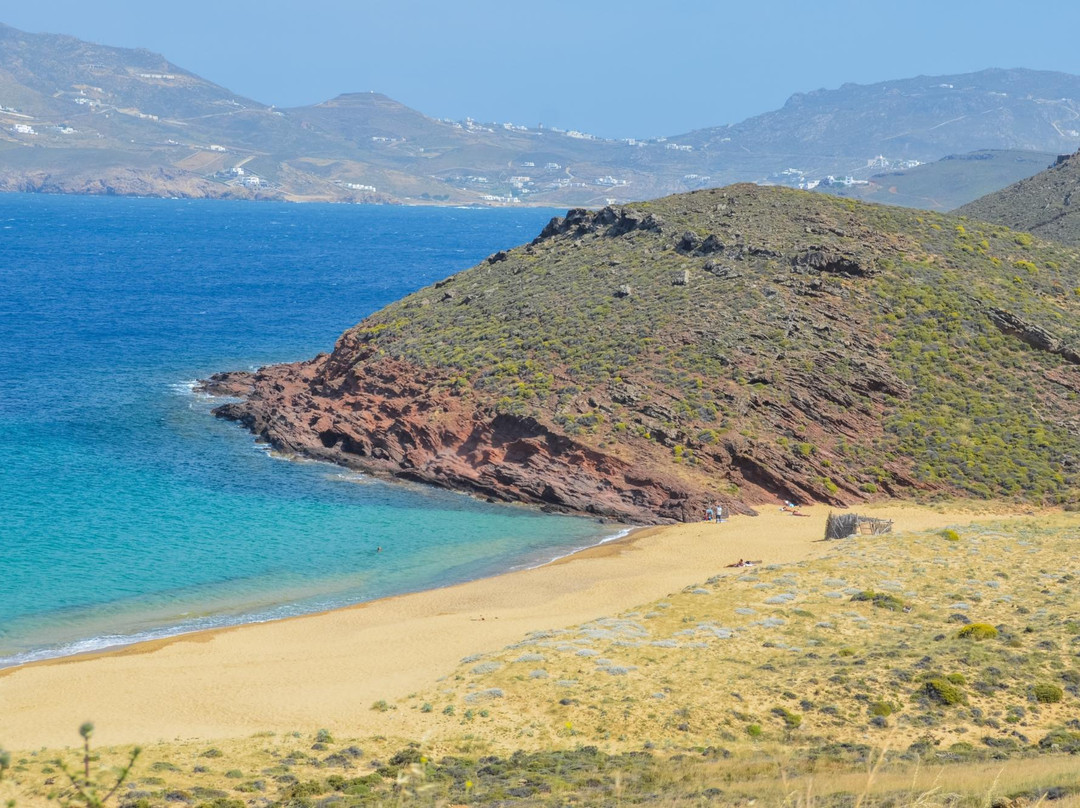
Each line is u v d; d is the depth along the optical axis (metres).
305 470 84.44
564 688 39.91
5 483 77.25
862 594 49.47
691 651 43.56
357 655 47.69
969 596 49.06
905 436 84.62
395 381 95.94
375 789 31.58
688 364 89.44
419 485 81.88
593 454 79.94
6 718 39.75
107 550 64.44
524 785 30.67
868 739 34.41
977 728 34.84
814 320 95.88
